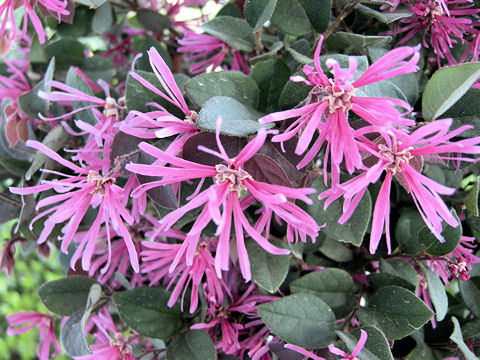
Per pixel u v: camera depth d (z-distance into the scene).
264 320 0.13
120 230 0.12
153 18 0.20
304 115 0.10
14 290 0.50
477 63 0.11
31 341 0.49
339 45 0.16
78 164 0.17
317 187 0.13
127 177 0.13
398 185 0.15
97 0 0.16
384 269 0.15
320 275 0.14
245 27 0.15
